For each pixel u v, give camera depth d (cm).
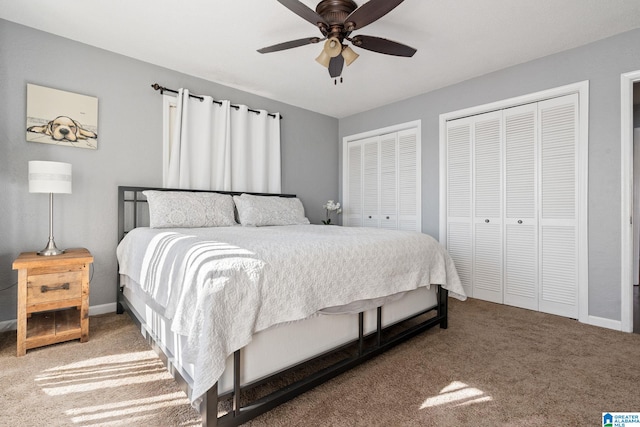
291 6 174
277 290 137
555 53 275
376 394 154
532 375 172
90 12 220
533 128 290
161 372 171
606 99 248
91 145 263
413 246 214
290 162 414
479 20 227
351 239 191
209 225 281
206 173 321
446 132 354
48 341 197
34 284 193
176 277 144
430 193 367
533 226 291
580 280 260
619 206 242
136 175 287
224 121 334
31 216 238
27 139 236
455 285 236
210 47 267
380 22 230
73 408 139
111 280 273
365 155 441
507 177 308
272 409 141
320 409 142
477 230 330
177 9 216
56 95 247
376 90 363
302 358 155
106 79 271
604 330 240
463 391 157
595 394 154
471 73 317
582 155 259
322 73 317
